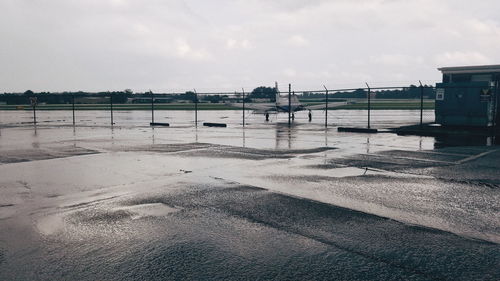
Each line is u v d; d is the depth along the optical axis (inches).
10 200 277.7
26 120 1596.9
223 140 695.1
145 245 191.5
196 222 226.1
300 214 238.1
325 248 184.1
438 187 306.3
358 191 295.1
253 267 164.9
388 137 722.8
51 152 538.3
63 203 269.6
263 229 212.1
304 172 375.2
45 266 167.9
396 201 265.6
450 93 903.1
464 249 181.0
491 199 268.8
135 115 2176.4
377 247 184.4
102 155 506.6
